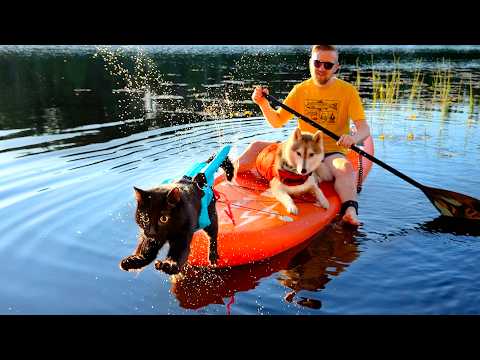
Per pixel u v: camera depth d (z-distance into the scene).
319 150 2.36
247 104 4.98
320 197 2.41
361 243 2.12
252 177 2.70
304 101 2.71
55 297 1.67
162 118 4.40
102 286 1.74
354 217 2.32
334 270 1.88
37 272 1.82
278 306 1.63
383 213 2.45
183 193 1.45
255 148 2.77
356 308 1.62
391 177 2.93
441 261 1.95
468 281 1.79
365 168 2.93
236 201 2.39
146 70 7.20
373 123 4.19
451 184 2.79
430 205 2.55
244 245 1.96
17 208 2.35
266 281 1.80
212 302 1.65
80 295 1.68
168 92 5.65
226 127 4.08
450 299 1.67
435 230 2.26
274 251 2.01
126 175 2.81
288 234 2.09
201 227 1.67
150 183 2.68
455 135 3.78
